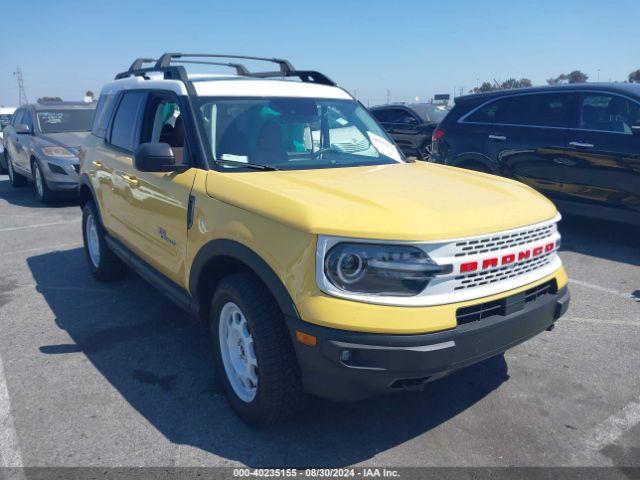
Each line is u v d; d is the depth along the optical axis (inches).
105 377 151.8
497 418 132.0
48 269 250.2
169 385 147.6
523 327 118.5
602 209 273.0
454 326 106.5
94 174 213.6
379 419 131.8
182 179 144.6
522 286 118.6
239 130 152.0
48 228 332.8
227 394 133.4
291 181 129.9
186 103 152.6
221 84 161.6
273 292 112.0
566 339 174.1
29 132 440.5
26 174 446.9
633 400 139.5
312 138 164.1
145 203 165.2
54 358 163.0
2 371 155.2
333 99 181.0
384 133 186.5
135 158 142.9
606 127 270.4
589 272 239.3
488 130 319.0
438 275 105.6
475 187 136.3
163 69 176.2
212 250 128.8
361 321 102.0
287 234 110.5
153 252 165.2
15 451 119.9
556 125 289.1
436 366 104.4
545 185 294.0
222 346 132.6
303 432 126.6
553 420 131.0
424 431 127.0
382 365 102.3
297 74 207.6
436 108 577.6
